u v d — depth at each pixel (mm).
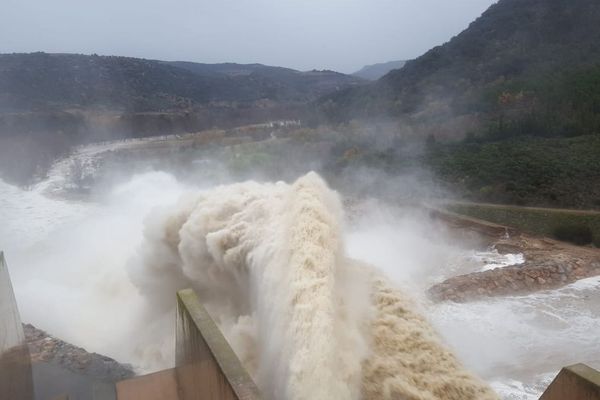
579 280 26953
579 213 38844
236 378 8469
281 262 13070
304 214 13641
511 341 20375
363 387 11289
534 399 16281
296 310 11367
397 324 13047
